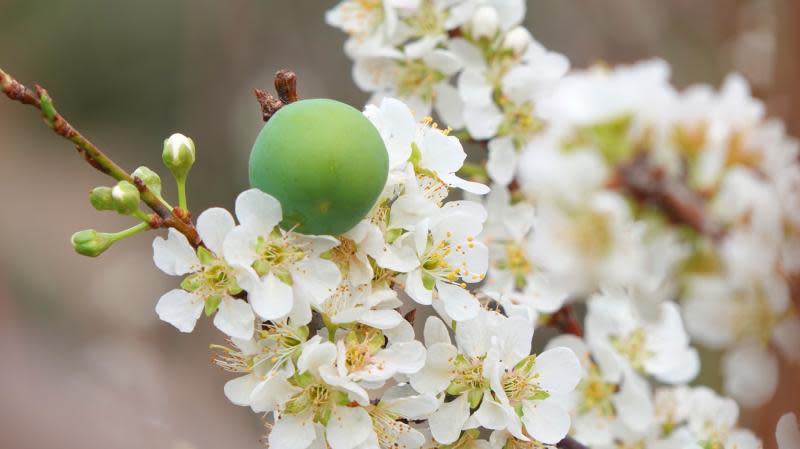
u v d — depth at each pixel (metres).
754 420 0.54
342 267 0.49
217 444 0.89
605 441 0.54
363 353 0.48
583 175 0.47
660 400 0.55
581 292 0.48
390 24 0.56
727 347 0.49
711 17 0.73
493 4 0.56
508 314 0.51
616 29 0.76
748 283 0.48
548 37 0.81
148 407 0.88
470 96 0.56
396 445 0.49
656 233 0.47
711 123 0.48
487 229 0.55
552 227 0.47
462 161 0.50
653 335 0.55
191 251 0.49
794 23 0.52
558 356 0.50
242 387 0.49
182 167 0.49
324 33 0.98
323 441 0.49
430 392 0.49
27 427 0.93
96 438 0.86
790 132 0.50
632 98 0.47
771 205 0.47
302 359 0.48
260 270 0.48
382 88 0.58
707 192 0.47
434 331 0.50
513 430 0.49
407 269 0.49
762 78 0.64
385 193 0.49
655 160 0.47
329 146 0.48
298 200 0.48
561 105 0.47
